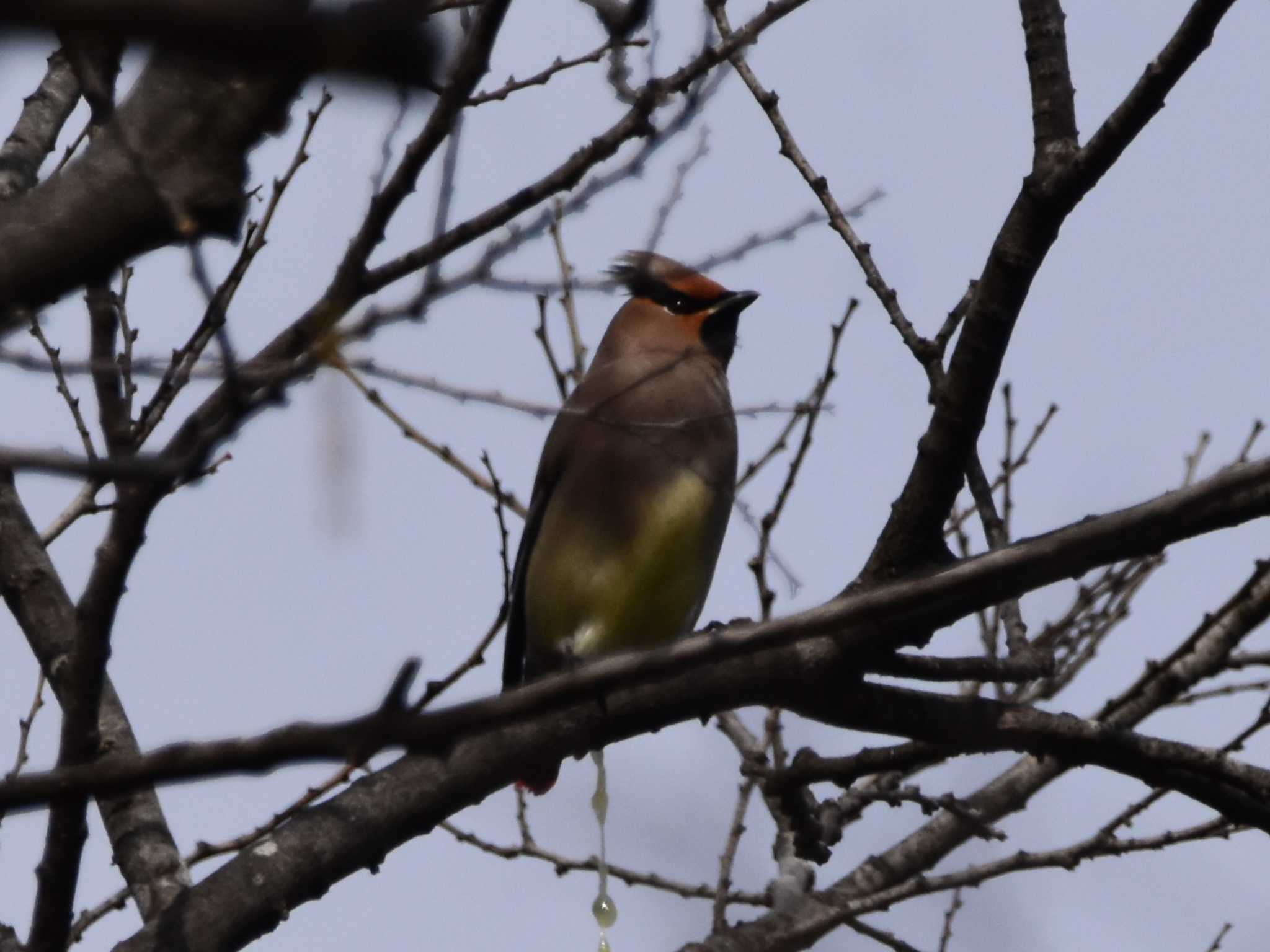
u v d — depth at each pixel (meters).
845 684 8.11
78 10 1.77
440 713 3.95
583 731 7.98
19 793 3.86
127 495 6.03
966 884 9.84
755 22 6.54
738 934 9.93
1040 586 6.22
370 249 5.73
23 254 4.56
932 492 8.23
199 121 5.26
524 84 7.26
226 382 4.93
